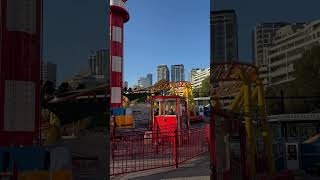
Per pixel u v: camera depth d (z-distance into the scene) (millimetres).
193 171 9828
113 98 27953
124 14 29047
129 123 29266
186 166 10859
